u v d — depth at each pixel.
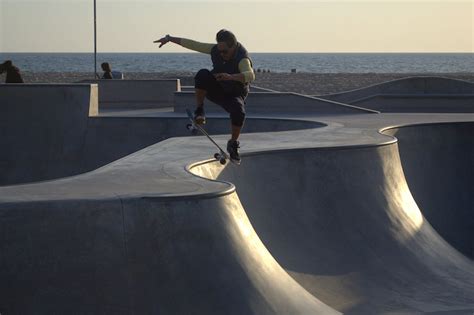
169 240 8.80
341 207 13.46
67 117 22.62
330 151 13.90
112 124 22.42
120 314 8.34
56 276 8.30
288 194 13.13
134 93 28.48
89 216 8.53
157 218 8.80
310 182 13.49
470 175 19.16
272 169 13.30
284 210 12.88
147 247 8.67
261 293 9.05
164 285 8.60
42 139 22.61
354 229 13.27
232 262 9.06
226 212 9.43
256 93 25.92
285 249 12.16
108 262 8.48
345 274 12.21
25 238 8.31
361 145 14.40
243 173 12.89
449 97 29.89
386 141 15.34
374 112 25.06
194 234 8.95
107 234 8.55
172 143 15.28
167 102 28.59
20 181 22.34
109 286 8.40
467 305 11.92
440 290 12.58
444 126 19.45
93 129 22.45
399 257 13.25
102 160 22.25
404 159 18.47
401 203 14.78
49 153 22.52
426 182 18.48
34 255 8.30
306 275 11.77
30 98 22.80
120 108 28.39
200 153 13.63
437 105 29.98
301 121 20.70
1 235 8.27
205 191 9.41
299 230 12.70
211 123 21.95
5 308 8.11
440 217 18.09
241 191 12.62
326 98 32.16
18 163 22.47
